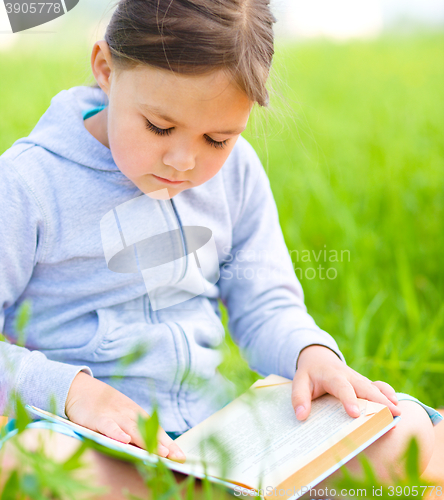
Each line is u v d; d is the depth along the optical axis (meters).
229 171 1.39
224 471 0.76
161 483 0.79
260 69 1.04
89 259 1.21
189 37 0.98
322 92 4.66
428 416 1.10
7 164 1.15
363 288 2.21
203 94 0.99
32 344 1.21
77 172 1.19
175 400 1.20
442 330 1.94
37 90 3.05
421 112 3.98
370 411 1.01
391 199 2.78
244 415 1.07
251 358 1.34
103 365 1.19
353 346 1.86
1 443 0.87
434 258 2.37
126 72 1.04
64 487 0.66
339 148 3.40
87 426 0.97
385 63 5.83
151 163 1.07
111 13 1.14
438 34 7.12
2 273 1.14
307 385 1.11
